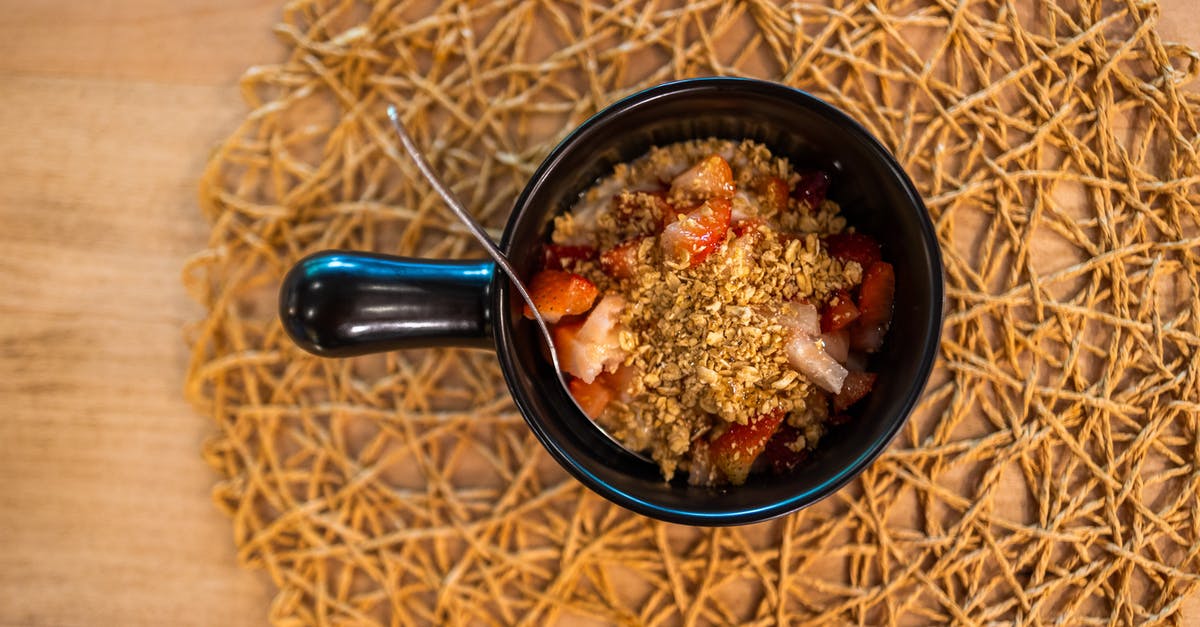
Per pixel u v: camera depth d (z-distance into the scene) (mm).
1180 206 634
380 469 636
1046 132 631
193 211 646
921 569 629
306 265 578
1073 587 633
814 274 591
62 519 642
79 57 648
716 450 589
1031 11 639
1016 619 627
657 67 638
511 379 572
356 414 639
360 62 640
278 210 638
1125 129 640
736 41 637
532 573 637
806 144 594
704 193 590
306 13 644
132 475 642
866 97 634
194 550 640
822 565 633
